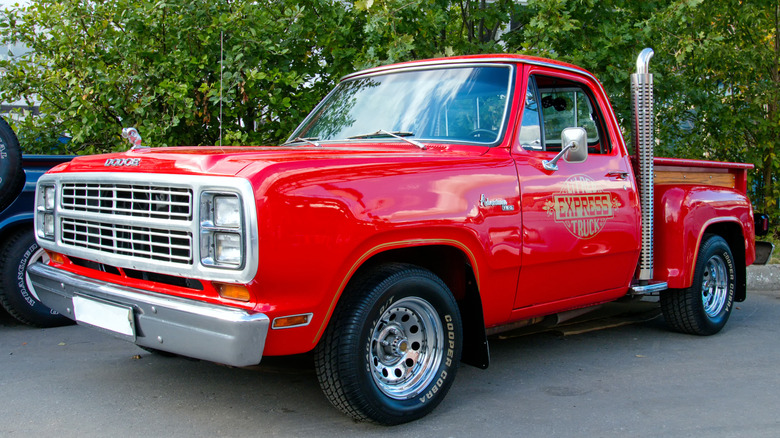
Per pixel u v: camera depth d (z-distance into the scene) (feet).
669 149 30.37
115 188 11.34
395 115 14.29
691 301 17.67
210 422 11.73
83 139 22.54
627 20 25.54
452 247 12.14
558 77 14.92
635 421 11.97
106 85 22.66
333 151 11.73
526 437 11.22
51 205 13.10
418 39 24.94
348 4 25.76
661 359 16.06
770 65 30.50
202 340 9.94
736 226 19.25
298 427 11.53
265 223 9.66
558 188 13.85
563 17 23.25
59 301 12.59
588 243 14.47
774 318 20.66
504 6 26.00
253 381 13.98
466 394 13.43
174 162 10.75
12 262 17.31
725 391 13.66
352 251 10.50
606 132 15.81
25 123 23.85
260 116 25.13
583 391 13.64
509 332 16.58
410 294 11.42
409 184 11.34
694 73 30.12
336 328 10.79
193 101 22.48
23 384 13.56
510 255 12.85
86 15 23.53
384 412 11.18
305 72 25.53
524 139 13.71
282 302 10.02
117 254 11.33
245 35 23.20
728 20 30.35
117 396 12.96
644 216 16.29
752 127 31.12
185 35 23.43
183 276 10.30
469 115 13.64
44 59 24.57
